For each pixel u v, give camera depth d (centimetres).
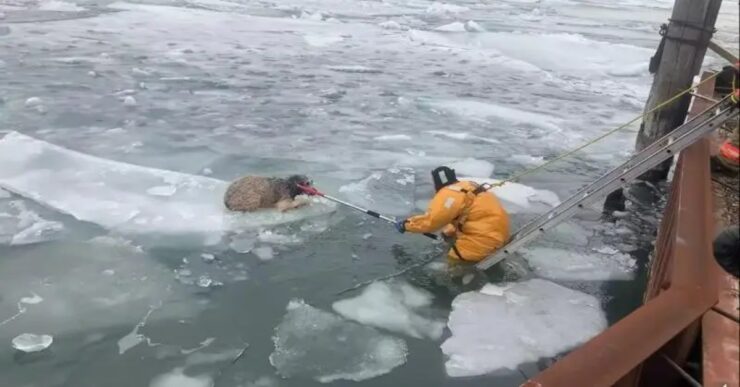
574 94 1077
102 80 936
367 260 495
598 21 1975
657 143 449
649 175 683
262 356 384
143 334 399
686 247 292
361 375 370
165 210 555
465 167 698
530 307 438
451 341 400
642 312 245
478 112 919
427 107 927
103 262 472
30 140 672
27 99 816
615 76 1255
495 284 466
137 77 967
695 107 600
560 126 880
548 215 455
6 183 582
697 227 312
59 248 487
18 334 391
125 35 1252
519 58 1360
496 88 1075
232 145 719
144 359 377
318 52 1245
